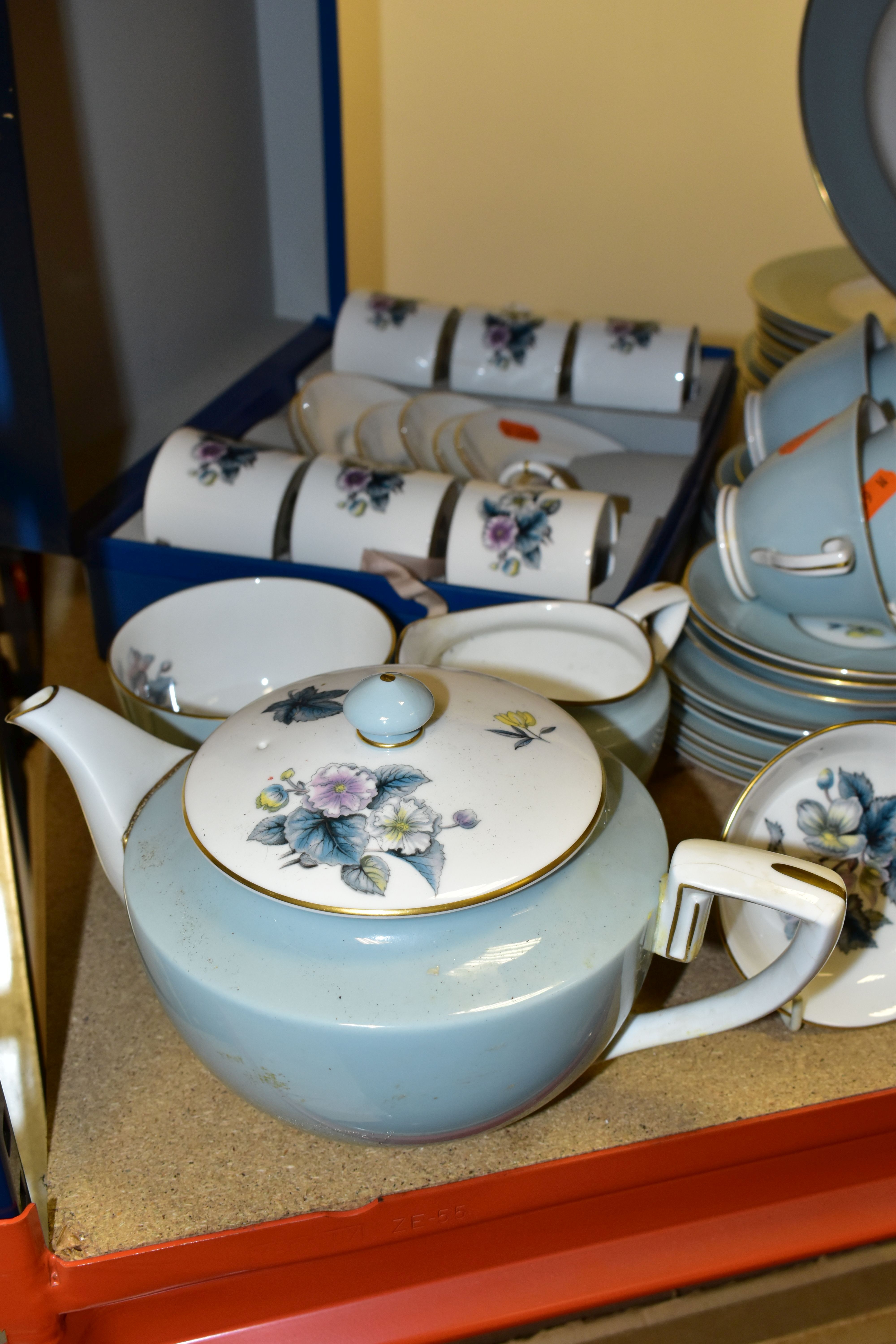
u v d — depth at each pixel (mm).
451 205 1437
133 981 506
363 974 339
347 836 347
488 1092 357
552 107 1334
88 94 720
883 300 917
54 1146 434
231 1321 446
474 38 1308
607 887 371
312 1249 425
